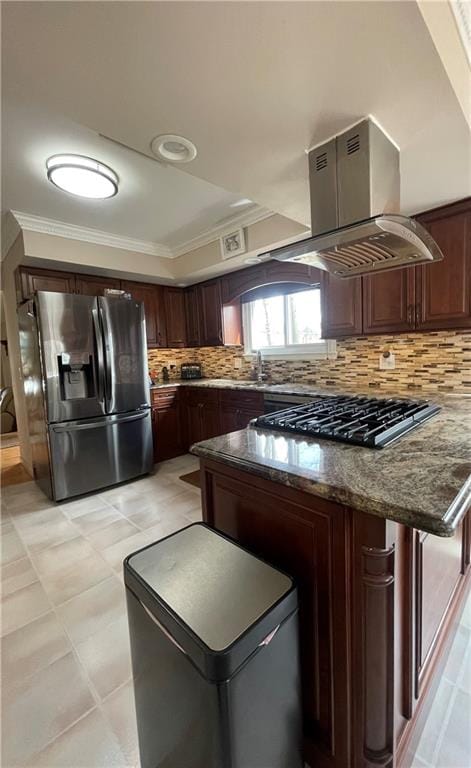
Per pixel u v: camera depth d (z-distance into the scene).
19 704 1.26
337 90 1.09
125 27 0.86
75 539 2.36
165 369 4.60
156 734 0.93
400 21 0.86
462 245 2.05
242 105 1.15
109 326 3.14
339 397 2.24
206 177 1.64
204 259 3.53
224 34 0.89
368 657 0.88
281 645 0.86
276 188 1.75
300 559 1.02
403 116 1.22
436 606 1.23
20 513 2.76
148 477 3.50
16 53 0.93
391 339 2.67
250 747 0.79
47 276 3.34
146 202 2.68
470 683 1.29
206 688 0.73
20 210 2.76
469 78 1.28
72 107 1.15
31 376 3.14
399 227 1.21
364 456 1.09
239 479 1.17
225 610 0.83
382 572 0.84
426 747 1.09
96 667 1.41
